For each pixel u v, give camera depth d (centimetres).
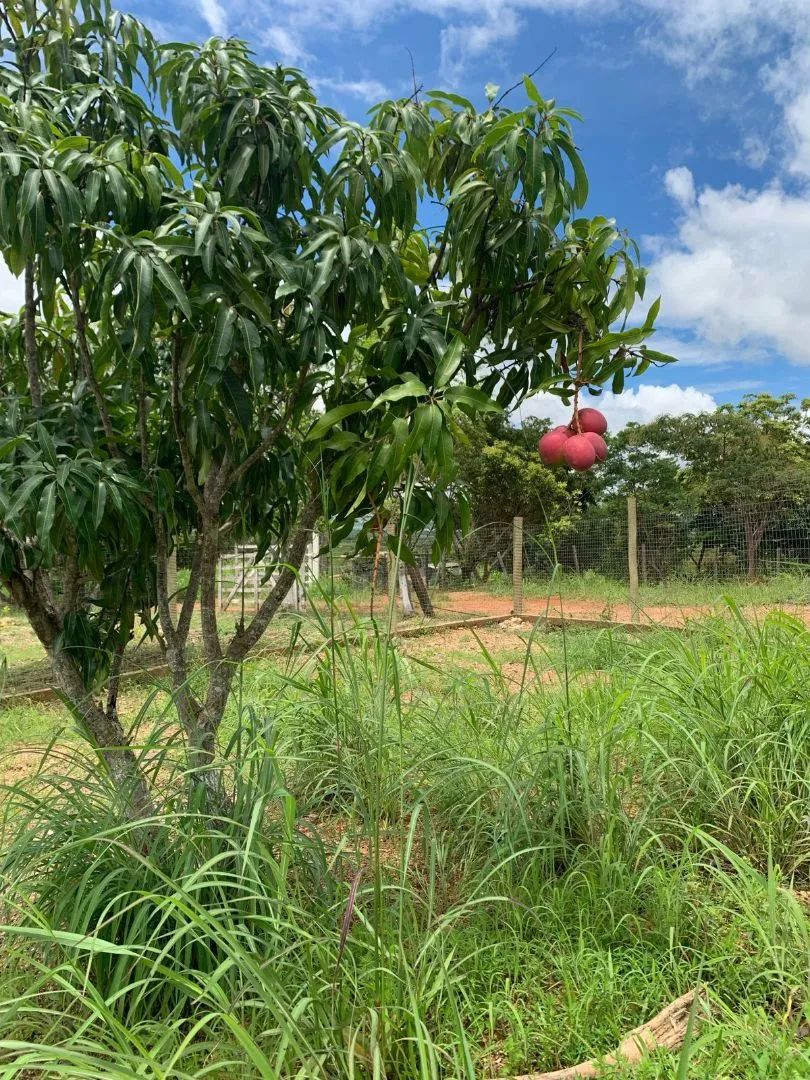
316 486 260
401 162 228
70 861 209
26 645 938
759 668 310
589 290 252
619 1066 162
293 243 246
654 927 220
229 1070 158
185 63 238
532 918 222
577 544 1167
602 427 227
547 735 274
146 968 192
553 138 229
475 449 1569
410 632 941
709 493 1877
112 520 231
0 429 219
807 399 2220
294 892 211
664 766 263
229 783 276
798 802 257
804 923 189
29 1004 187
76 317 229
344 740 284
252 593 871
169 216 219
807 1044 163
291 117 227
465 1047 152
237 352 208
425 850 260
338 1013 168
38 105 221
